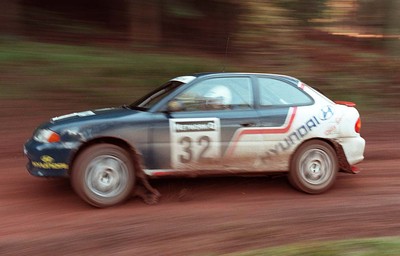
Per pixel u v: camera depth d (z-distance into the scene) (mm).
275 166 6547
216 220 5547
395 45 16891
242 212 5852
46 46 12273
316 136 6582
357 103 12828
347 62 14875
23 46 12039
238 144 6324
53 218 5574
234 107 6434
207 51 14094
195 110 6305
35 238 4957
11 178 7176
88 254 4586
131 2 13906
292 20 14984
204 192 6680
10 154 8367
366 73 14469
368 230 5281
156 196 6211
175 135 6141
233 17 14328
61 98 10555
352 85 13695
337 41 17016
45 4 14352
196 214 5758
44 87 10719
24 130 9312
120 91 11172
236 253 4523
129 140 6016
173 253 4602
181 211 5871
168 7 13922
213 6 14234
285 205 6164
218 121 6270
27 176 7305
